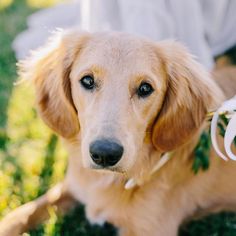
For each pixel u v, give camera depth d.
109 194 0.68
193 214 0.74
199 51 0.98
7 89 1.00
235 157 0.59
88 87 0.60
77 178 0.71
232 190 0.74
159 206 0.68
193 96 0.65
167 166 0.67
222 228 0.75
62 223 0.72
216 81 0.74
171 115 0.64
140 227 0.68
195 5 0.96
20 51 1.11
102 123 0.56
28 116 0.92
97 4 0.96
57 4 1.31
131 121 0.58
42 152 0.84
